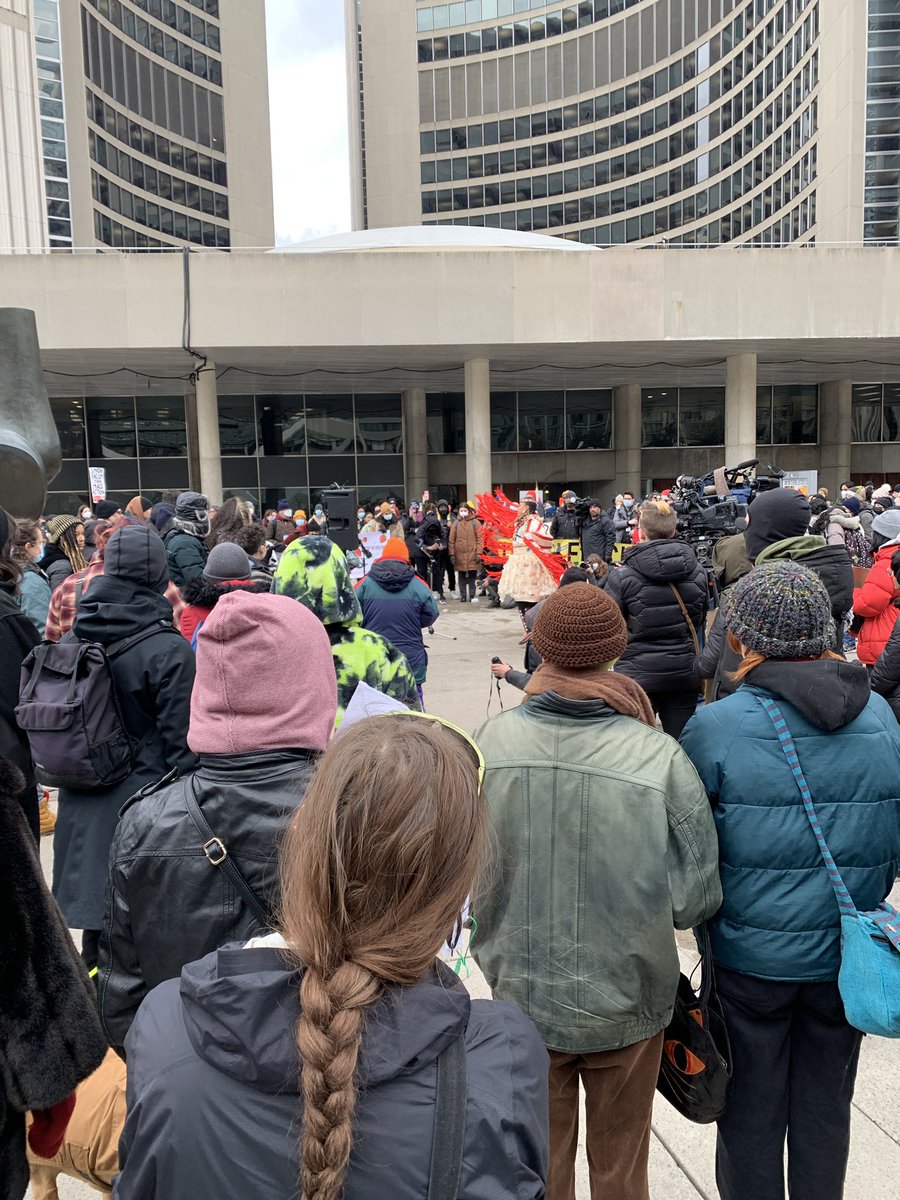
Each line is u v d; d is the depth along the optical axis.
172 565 5.86
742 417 23.17
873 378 29.00
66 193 39.69
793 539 3.70
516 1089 0.86
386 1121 0.78
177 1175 0.80
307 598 3.15
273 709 1.60
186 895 1.54
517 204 56.28
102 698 2.60
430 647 10.33
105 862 2.66
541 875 1.78
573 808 1.75
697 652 4.65
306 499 27.92
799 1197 1.89
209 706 1.62
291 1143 0.78
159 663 2.64
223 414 27.25
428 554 14.69
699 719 1.90
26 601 5.20
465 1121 0.80
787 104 42.31
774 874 1.77
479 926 1.89
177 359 21.59
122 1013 1.64
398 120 57.16
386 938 0.82
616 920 1.73
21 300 19.27
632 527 10.48
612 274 20.59
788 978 1.78
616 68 52.84
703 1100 1.80
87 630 2.65
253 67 53.56
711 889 1.73
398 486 28.34
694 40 49.25
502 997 1.85
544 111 55.09
